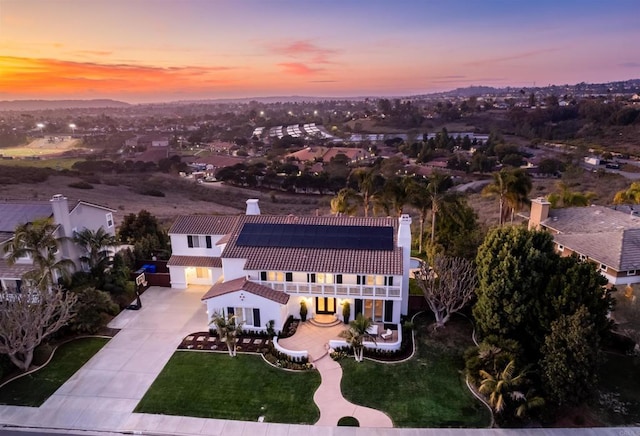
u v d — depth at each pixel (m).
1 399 22.72
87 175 99.31
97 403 22.42
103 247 34.53
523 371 22.12
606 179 76.19
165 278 37.22
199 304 33.97
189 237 36.94
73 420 21.23
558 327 21.77
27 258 30.64
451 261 30.62
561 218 39.38
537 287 24.55
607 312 24.23
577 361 20.64
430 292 29.33
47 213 33.38
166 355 26.81
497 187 43.12
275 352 26.61
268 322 28.88
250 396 22.94
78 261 33.62
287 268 29.64
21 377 24.56
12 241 28.97
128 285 34.56
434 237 42.69
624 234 30.91
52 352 26.95
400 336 27.81
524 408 20.67
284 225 33.91
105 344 28.12
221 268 35.81
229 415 21.55
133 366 25.66
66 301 26.08
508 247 25.67
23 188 76.75
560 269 24.44
